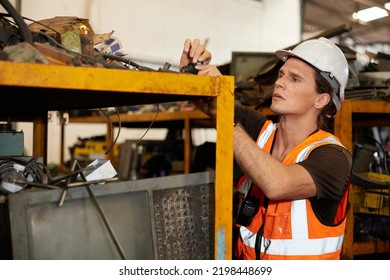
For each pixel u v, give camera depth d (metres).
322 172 1.16
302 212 1.22
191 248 1.07
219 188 0.98
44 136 1.84
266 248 1.24
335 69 1.36
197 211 1.09
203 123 3.48
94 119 3.97
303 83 1.34
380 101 2.02
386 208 2.27
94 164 1.06
